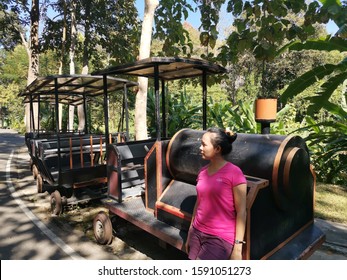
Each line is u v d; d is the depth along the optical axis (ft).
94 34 52.03
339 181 24.71
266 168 9.07
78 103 33.09
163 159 11.97
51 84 20.66
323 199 18.98
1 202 20.25
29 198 21.22
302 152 9.57
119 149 14.58
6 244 13.79
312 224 11.53
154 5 20.40
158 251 13.24
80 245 13.78
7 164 34.73
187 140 11.64
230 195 7.35
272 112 11.17
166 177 12.10
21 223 16.47
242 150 9.95
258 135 10.34
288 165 9.01
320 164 24.67
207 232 7.61
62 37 52.06
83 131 35.09
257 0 16.39
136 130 21.31
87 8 48.49
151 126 34.30
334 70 17.29
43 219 17.11
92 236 14.82
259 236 8.67
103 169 19.53
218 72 14.47
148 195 12.55
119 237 14.60
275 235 9.34
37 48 48.67
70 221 16.89
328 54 60.13
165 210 11.16
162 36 22.86
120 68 13.20
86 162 22.88
